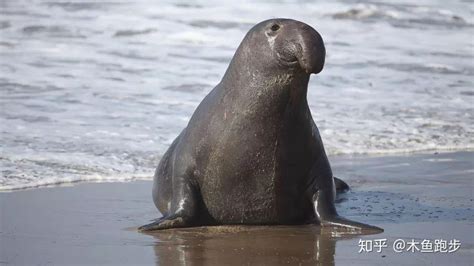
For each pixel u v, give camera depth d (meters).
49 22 79.19
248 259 23.59
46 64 63.56
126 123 46.12
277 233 27.03
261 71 26.48
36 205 31.11
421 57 70.75
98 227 27.91
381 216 29.92
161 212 30.41
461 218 29.50
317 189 28.17
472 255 24.08
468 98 56.22
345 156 41.94
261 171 27.33
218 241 25.84
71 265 23.08
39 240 26.00
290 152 27.25
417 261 23.39
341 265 22.97
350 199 32.94
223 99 27.61
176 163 28.73
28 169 36.44
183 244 25.42
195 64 64.88
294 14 86.38
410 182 36.38
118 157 39.09
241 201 27.77
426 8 91.50
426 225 28.31
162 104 51.50
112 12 83.62
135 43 72.81
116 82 57.81
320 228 27.64
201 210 28.28
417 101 54.75
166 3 87.44
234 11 85.31
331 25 83.88
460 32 83.25
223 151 27.38
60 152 39.47
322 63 25.17
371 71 64.56
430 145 44.25
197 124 28.30
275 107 26.61
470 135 46.53
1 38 73.19
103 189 34.09
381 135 45.78
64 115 47.72
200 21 80.56
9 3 86.75
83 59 65.81
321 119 48.75
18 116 47.09
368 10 88.44
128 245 25.33
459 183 36.16
